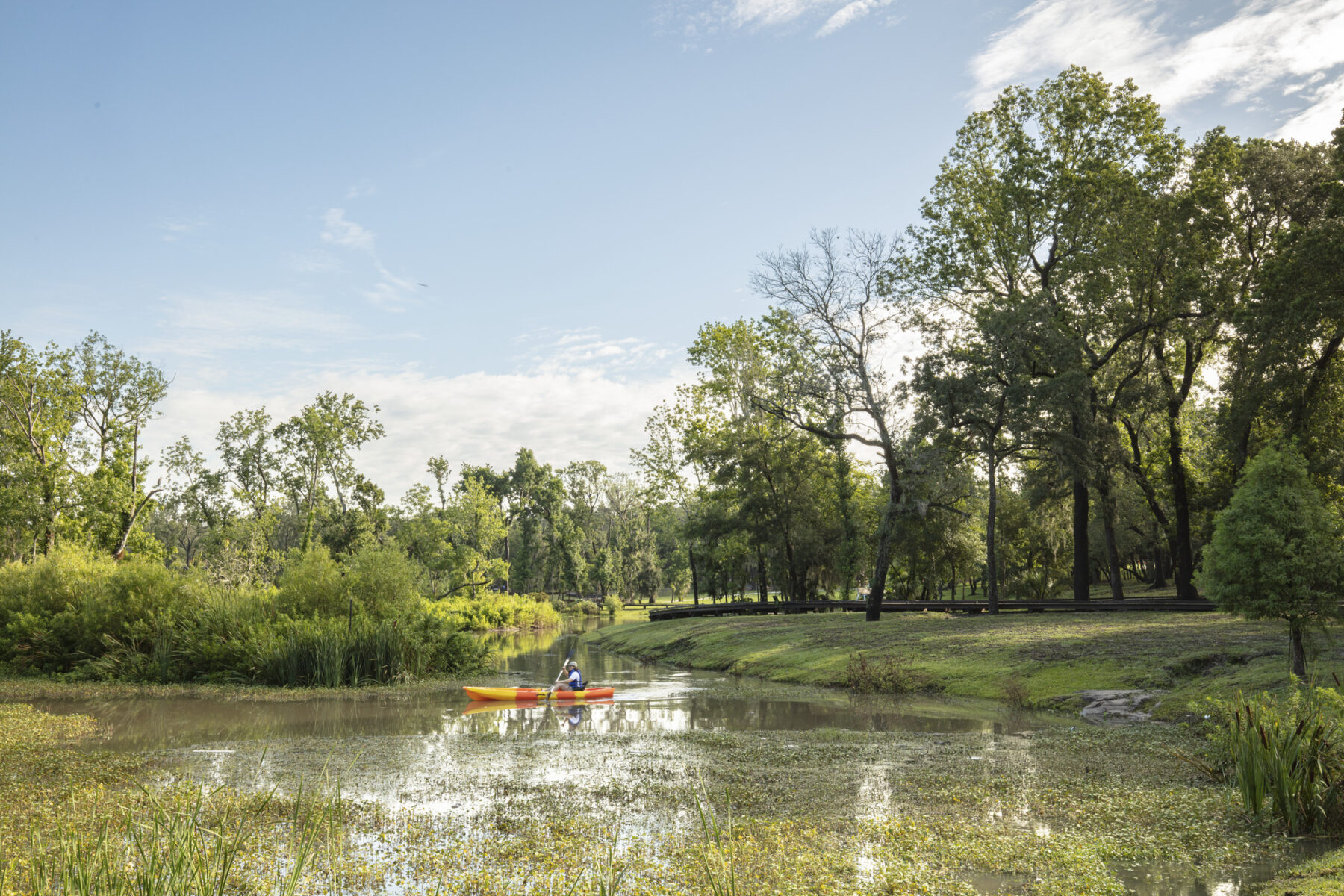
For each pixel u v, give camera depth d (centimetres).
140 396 5034
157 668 2686
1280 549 1441
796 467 5197
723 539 5841
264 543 6012
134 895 571
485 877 816
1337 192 2673
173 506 6681
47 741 1681
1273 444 1556
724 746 1572
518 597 7844
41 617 2905
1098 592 5628
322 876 830
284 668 2638
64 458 4684
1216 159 3538
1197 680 1822
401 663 2756
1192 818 987
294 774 1337
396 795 1188
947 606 3991
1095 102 3694
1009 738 1569
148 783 1248
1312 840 891
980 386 3478
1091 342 3919
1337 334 2958
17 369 4572
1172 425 3775
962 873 834
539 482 11294
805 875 812
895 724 1817
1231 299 3356
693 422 5678
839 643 3058
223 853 610
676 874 809
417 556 6919
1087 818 1013
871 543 5275
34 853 623
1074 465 3444
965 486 3747
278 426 6600
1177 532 3744
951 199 4112
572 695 2328
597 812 1084
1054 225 3825
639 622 5834
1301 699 1091
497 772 1347
